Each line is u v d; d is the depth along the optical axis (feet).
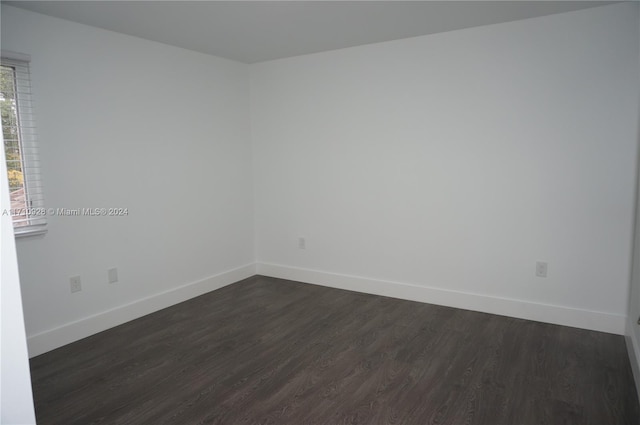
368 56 12.17
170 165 12.03
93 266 10.29
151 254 11.67
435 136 11.44
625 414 6.82
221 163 13.70
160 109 11.64
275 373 8.32
